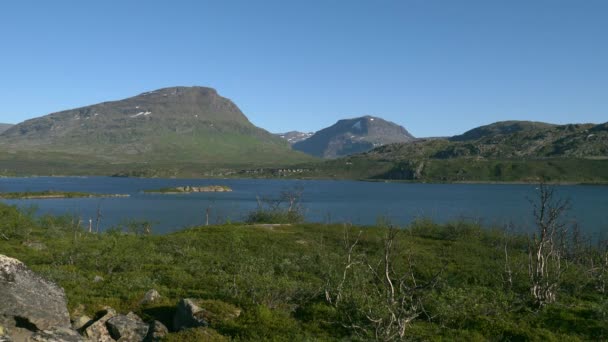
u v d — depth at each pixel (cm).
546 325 2050
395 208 15250
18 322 1631
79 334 1666
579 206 15025
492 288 2759
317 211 14088
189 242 4328
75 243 3903
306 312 2106
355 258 3097
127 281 2627
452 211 13900
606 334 1939
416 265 3250
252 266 2988
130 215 12438
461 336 1875
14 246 3953
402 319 1588
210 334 1692
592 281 2980
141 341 1764
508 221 9556
